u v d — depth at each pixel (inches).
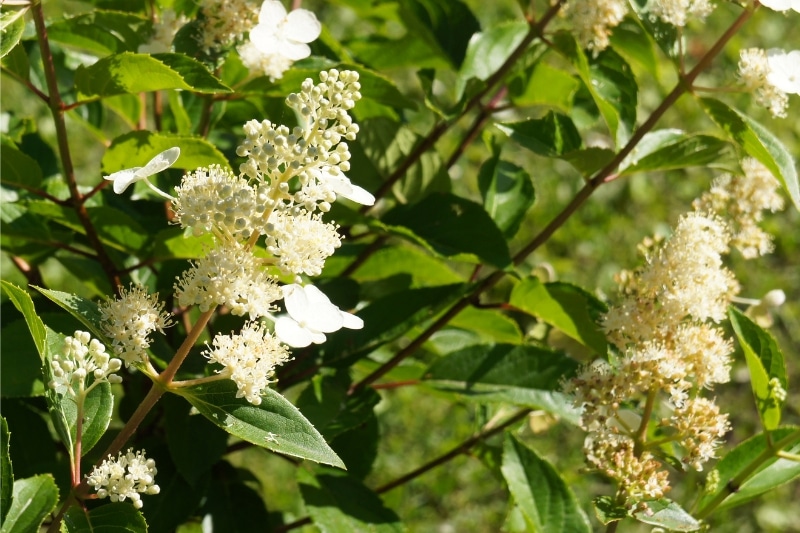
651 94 167.9
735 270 154.5
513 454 69.4
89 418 61.6
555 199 157.4
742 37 178.1
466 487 130.5
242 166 59.1
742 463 67.6
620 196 163.0
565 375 69.7
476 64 73.7
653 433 68.9
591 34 69.3
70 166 67.1
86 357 61.7
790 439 65.6
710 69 174.1
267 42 61.2
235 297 59.0
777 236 160.2
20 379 66.9
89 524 60.4
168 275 69.1
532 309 70.0
